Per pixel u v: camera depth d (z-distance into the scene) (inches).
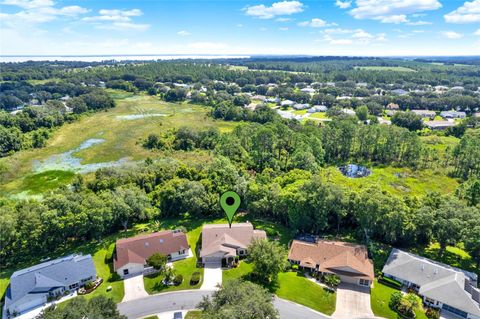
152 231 2741.1
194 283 2116.1
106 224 2637.8
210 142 5019.7
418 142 4379.9
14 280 1971.0
